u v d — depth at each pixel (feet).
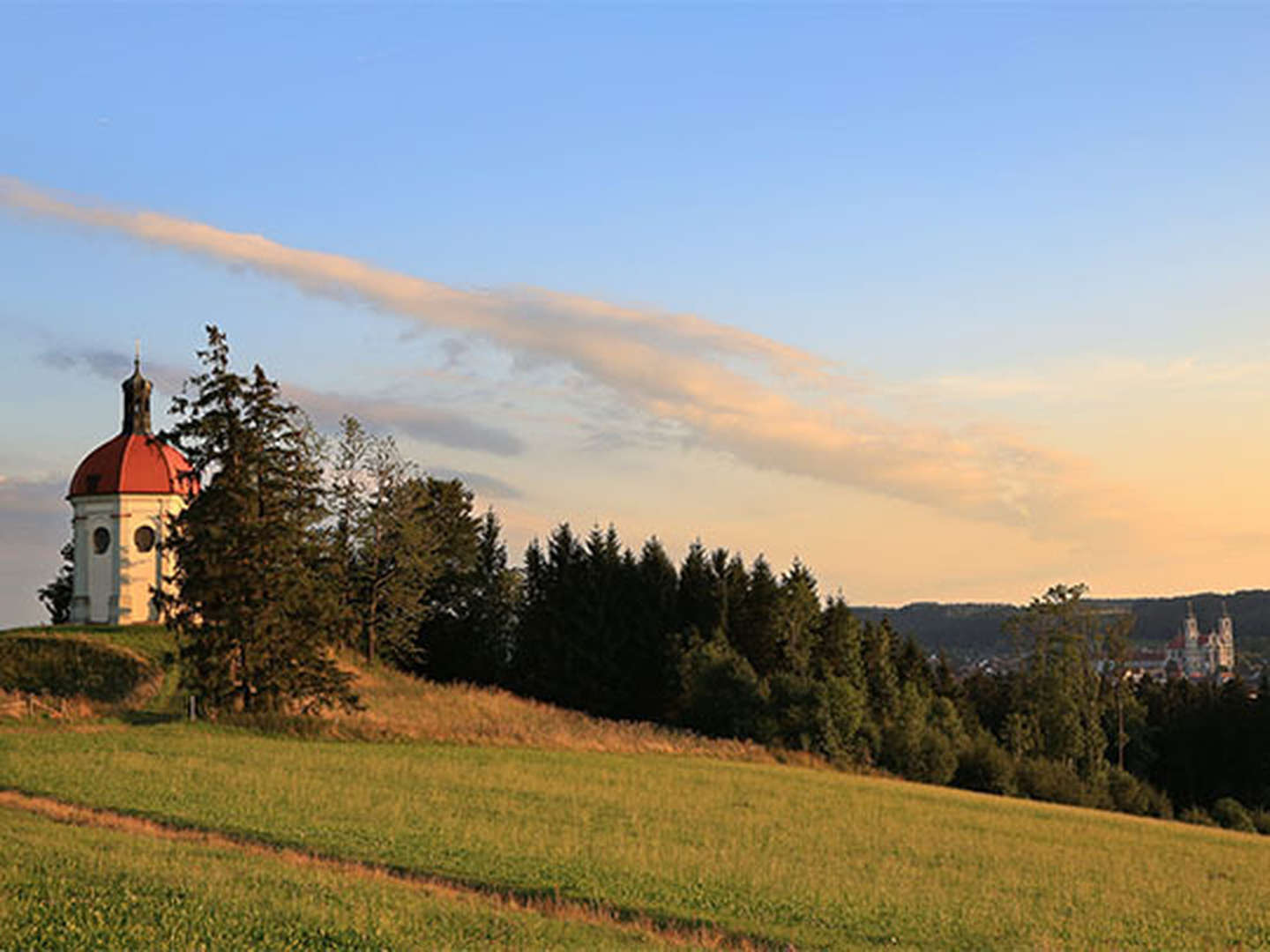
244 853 90.22
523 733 200.85
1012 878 114.11
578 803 135.54
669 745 214.28
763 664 325.01
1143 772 365.20
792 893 93.35
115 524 248.93
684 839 117.50
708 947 72.38
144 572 249.55
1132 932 92.94
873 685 345.10
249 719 180.65
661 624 315.37
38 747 148.15
